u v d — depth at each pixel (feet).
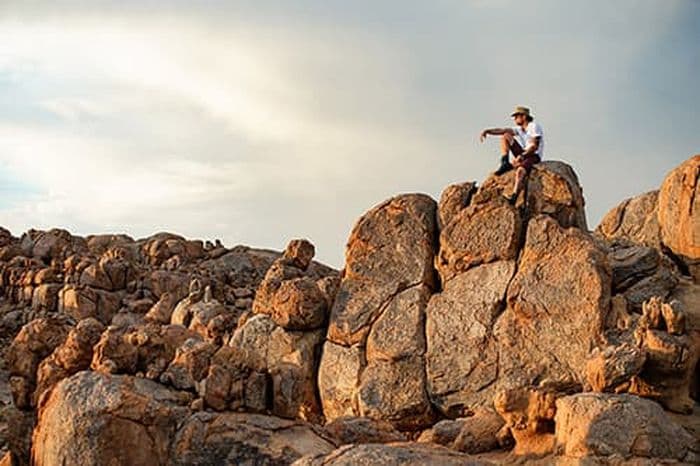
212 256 135.85
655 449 44.32
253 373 47.91
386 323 70.90
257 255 139.44
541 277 66.03
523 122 72.38
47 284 110.93
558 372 63.41
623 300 64.80
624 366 51.75
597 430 44.50
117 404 43.06
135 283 113.09
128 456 42.63
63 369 51.49
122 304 109.60
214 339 80.74
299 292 74.28
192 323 87.81
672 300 60.29
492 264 68.80
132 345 49.26
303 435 45.57
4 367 87.61
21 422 52.54
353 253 74.49
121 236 146.92
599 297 63.41
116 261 113.70
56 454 42.55
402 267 72.59
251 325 75.92
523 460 45.93
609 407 45.11
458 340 67.72
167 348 49.73
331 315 73.46
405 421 67.77
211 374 46.62
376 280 72.95
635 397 46.44
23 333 56.08
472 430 50.88
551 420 47.32
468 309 68.18
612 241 77.82
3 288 117.39
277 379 48.26
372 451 33.94
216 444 43.88
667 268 71.51
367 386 69.05
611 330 62.85
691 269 73.20
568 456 44.50
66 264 115.75
